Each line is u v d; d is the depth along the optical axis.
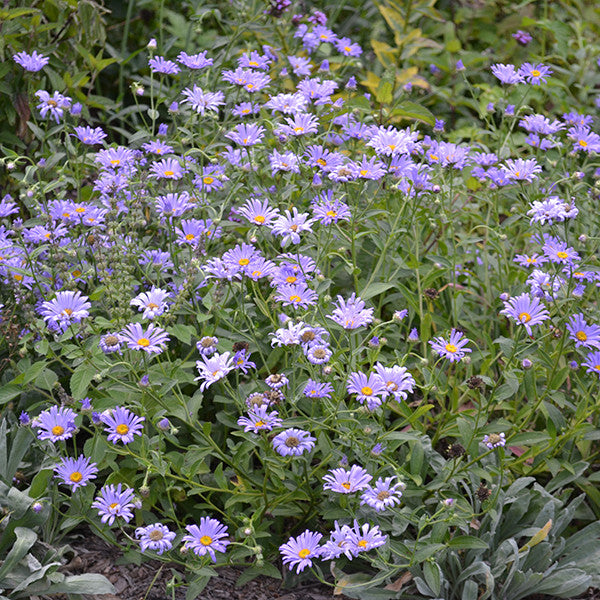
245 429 2.12
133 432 2.12
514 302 2.19
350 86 2.71
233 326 2.24
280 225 2.24
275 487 2.21
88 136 2.41
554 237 2.39
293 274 2.24
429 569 2.14
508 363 2.21
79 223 2.36
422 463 2.20
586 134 2.57
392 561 2.20
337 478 2.12
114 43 3.23
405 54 3.03
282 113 2.55
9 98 2.63
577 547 2.26
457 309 2.47
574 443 2.29
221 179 2.39
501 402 2.34
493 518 2.18
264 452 2.16
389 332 2.44
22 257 2.32
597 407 2.25
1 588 2.12
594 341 2.23
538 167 2.43
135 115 3.00
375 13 3.59
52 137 2.68
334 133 2.53
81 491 2.19
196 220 2.37
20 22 2.59
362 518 2.18
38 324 2.20
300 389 2.15
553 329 2.26
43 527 2.20
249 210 2.25
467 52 3.38
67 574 2.18
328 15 3.62
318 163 2.40
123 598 2.17
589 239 2.34
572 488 2.29
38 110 2.68
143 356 2.12
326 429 2.19
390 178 2.38
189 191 2.45
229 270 2.20
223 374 2.12
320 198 2.36
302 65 2.77
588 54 3.30
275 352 2.27
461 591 2.20
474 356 2.32
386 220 2.49
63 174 2.48
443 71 3.37
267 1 2.84
